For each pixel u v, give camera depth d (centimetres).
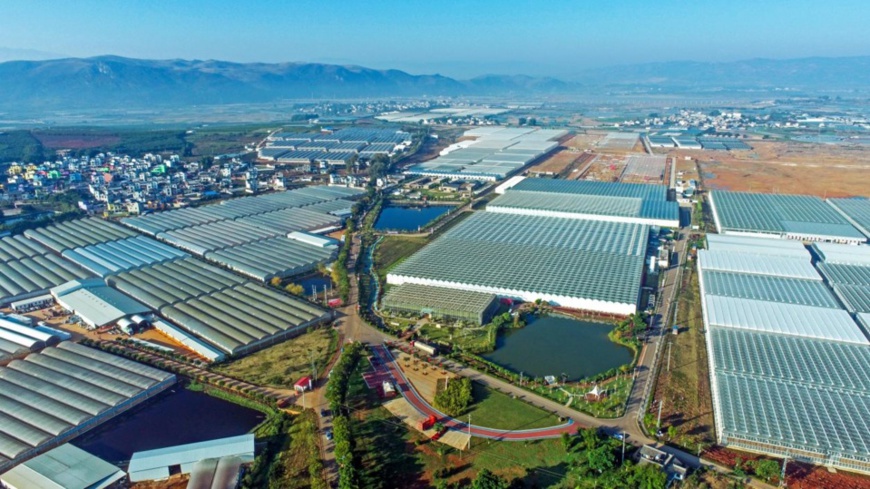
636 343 13712
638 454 9594
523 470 9381
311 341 14325
